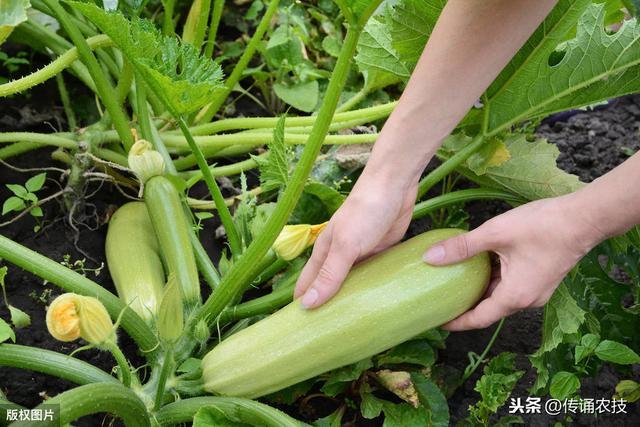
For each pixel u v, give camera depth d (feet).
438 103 2.36
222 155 3.91
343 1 2.17
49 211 3.51
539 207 2.61
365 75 3.81
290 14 4.33
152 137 3.22
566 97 2.94
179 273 2.83
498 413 3.10
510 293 2.66
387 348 2.69
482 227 2.66
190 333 2.73
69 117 3.82
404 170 2.47
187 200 3.51
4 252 2.60
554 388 2.79
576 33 2.97
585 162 4.12
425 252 2.71
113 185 3.65
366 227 2.49
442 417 2.89
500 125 2.99
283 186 3.11
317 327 2.60
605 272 3.28
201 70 2.67
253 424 2.54
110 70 3.77
